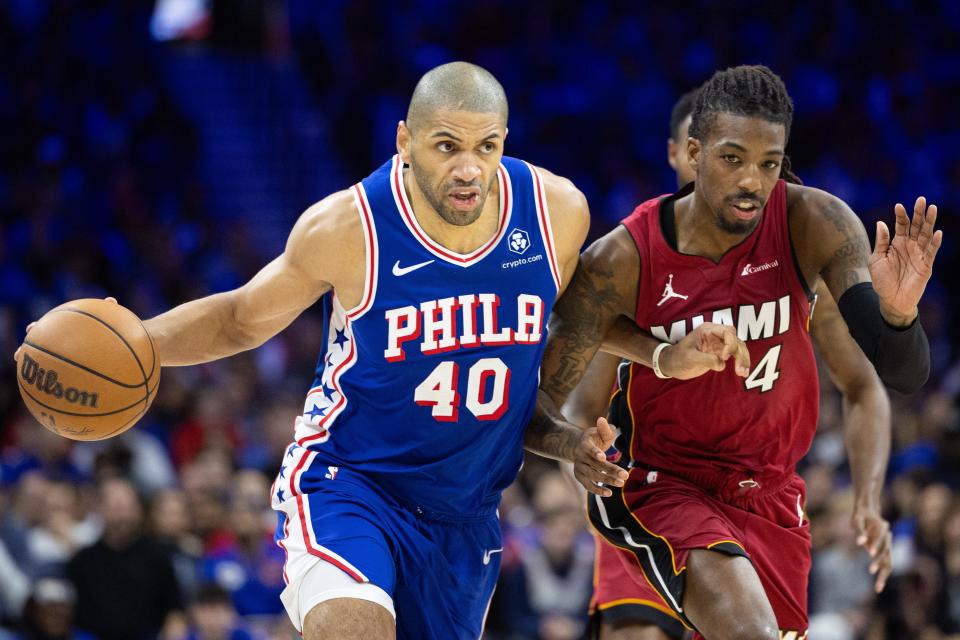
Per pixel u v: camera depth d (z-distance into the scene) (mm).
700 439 11227
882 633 22016
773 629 10047
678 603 10859
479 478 10781
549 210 10656
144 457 25938
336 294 10609
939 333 37906
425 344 10336
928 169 44531
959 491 23906
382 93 47375
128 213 40250
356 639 9594
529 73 48406
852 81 46531
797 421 11297
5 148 42062
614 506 11539
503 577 22766
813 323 12242
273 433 27906
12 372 29531
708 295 10906
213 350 11016
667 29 48906
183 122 44125
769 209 10961
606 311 11086
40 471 24531
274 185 45781
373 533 10289
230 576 21891
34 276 36500
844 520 23359
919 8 48875
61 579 21000
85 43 45469
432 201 9992
